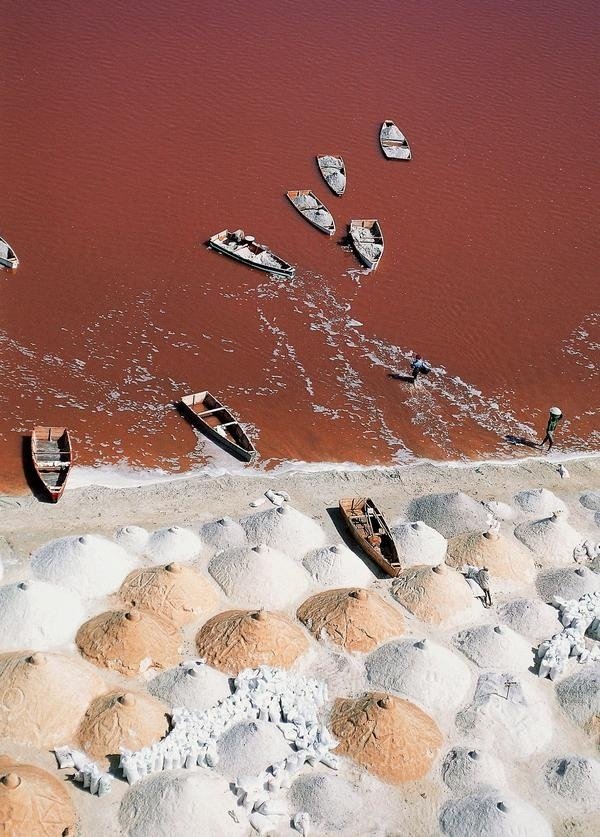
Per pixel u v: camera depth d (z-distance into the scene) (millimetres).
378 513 58688
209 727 44250
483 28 122625
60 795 40406
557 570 56938
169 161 92250
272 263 81938
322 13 120500
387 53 114938
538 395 74250
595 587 55250
